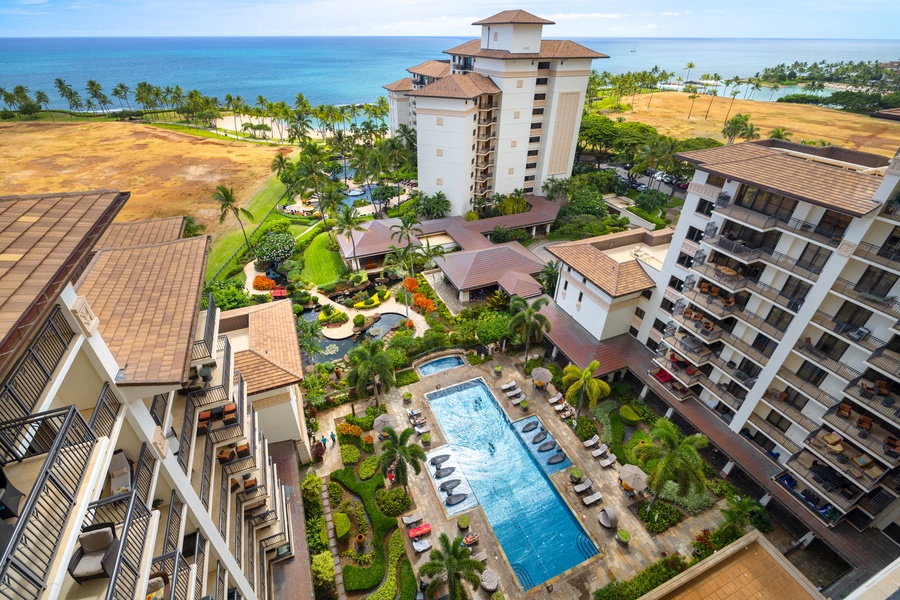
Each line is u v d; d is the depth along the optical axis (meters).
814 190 26.03
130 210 86.25
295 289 56.69
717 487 32.88
